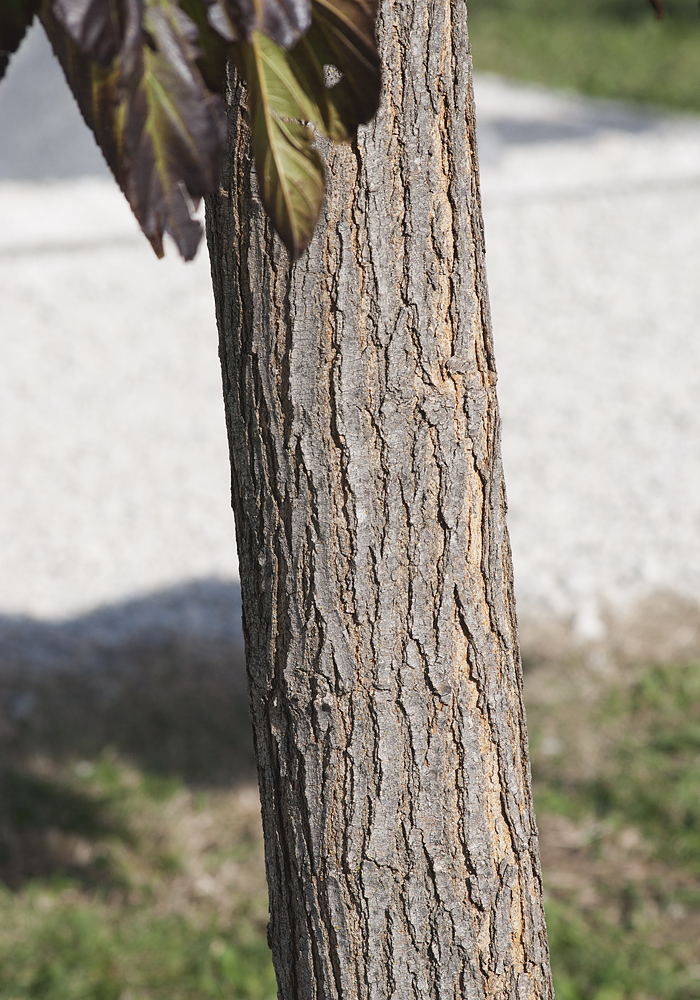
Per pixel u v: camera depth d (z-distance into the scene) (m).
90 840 3.95
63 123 12.67
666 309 9.22
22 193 12.10
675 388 7.84
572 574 5.61
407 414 1.41
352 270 1.37
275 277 1.37
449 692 1.50
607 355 8.47
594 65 19.05
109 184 12.42
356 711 1.48
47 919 3.60
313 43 1.04
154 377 8.51
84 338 9.16
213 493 6.83
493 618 1.52
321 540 1.44
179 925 3.60
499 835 1.57
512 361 8.45
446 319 1.41
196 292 9.97
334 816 1.52
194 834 3.99
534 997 1.66
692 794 4.03
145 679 4.89
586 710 4.50
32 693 4.79
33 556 6.19
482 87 18.23
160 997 3.33
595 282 9.81
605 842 3.90
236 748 4.41
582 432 7.27
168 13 0.95
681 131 14.30
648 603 5.28
